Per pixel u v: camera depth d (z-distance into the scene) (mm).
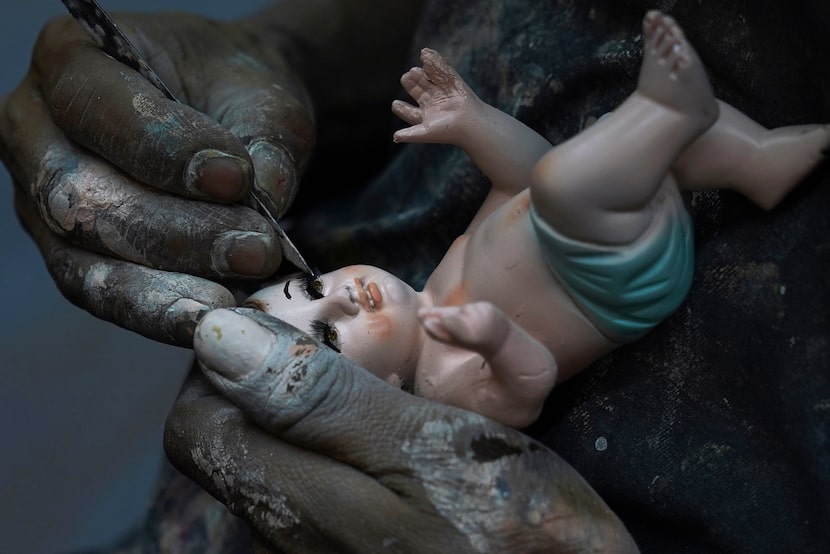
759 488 367
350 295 385
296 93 494
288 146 439
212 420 376
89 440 748
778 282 363
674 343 375
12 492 713
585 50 413
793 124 366
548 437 392
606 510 347
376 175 554
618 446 379
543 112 418
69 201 403
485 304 328
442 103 383
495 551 333
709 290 371
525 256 359
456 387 363
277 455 356
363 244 469
